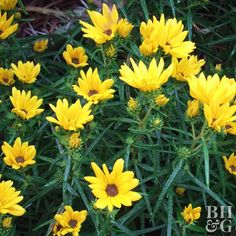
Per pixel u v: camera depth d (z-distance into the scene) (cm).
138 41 67
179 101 53
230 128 48
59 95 59
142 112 51
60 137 46
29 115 50
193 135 47
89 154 50
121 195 43
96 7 72
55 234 46
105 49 53
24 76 56
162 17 49
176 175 48
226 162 51
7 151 46
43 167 56
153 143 53
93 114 48
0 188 43
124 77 46
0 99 57
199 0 66
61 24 80
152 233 58
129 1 64
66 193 49
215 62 73
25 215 54
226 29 75
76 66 56
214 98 43
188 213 49
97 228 46
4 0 63
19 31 79
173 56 49
